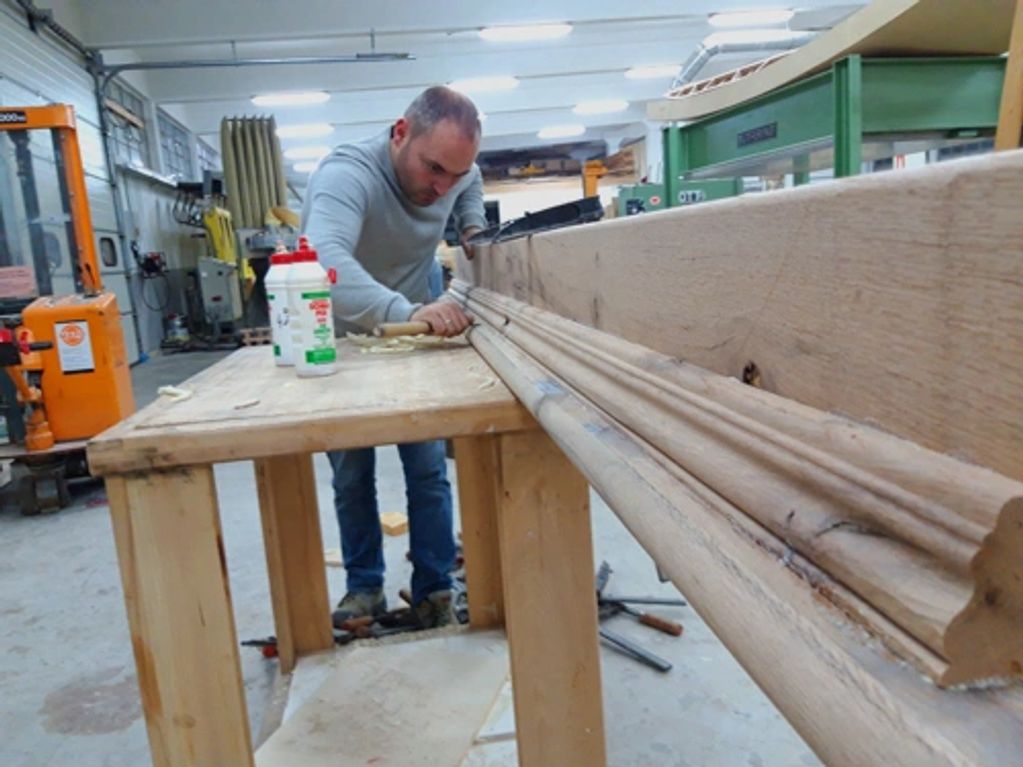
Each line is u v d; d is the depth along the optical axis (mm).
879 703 238
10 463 2939
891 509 273
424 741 1162
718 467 382
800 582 304
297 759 1131
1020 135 1056
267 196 6848
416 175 1424
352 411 784
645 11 6051
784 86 1480
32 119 2881
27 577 2150
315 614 1479
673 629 1620
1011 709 228
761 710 1355
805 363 374
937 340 283
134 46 6004
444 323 1218
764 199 401
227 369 1127
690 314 505
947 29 1221
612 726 1326
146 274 6496
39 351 2613
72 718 1461
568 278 833
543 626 857
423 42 7316
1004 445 257
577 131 10734
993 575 234
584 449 531
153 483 749
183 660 782
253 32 5895
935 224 279
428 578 1651
